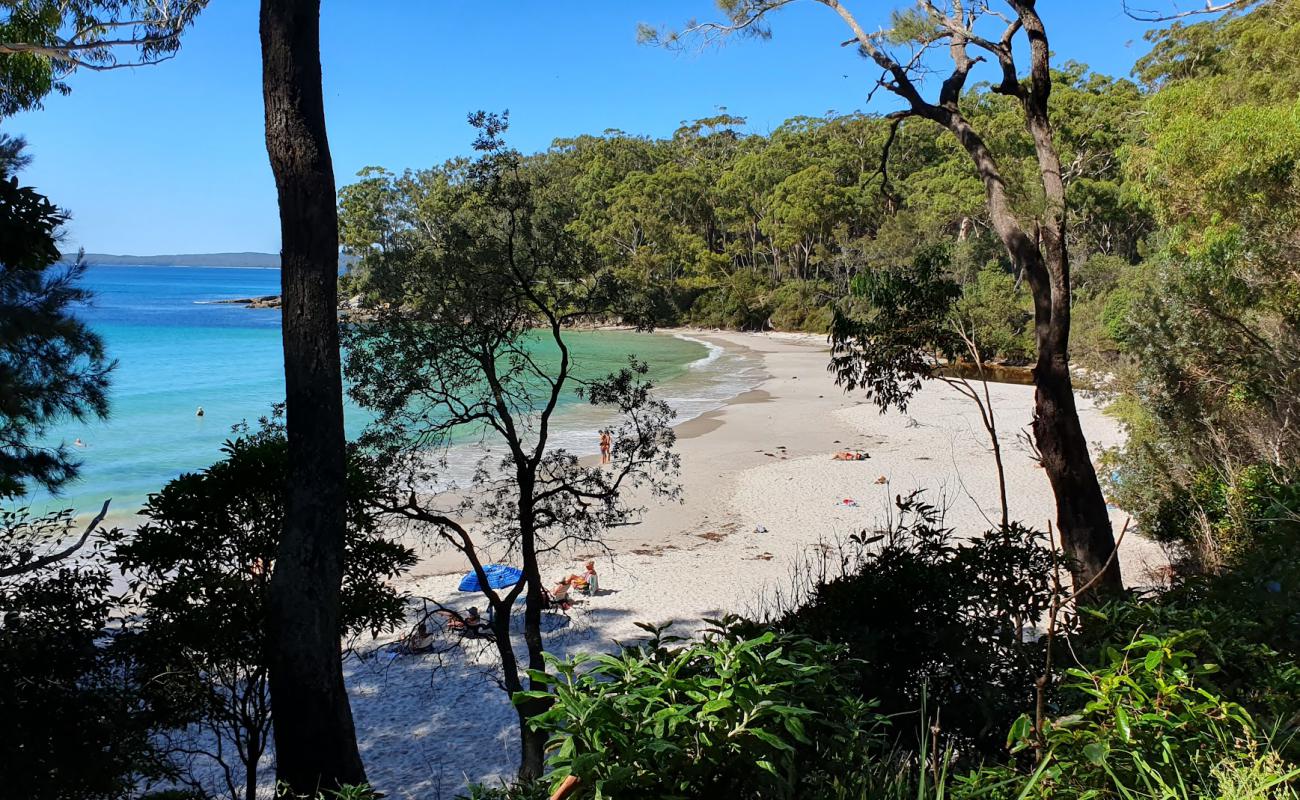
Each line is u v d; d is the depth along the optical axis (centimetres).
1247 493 1027
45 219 685
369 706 1239
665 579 1722
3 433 732
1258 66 1942
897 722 443
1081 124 5275
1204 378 1353
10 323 683
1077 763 247
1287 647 373
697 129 11275
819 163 8000
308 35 705
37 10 955
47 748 589
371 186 7950
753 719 223
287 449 724
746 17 1291
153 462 2741
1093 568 963
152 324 8050
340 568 712
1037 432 1004
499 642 931
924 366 864
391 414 984
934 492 2384
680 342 7450
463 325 998
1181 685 253
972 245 5694
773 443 3138
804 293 8038
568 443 3050
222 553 736
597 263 1077
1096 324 3775
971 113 5122
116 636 691
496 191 1020
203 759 1062
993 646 457
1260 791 214
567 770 215
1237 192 1359
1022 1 1048
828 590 528
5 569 634
